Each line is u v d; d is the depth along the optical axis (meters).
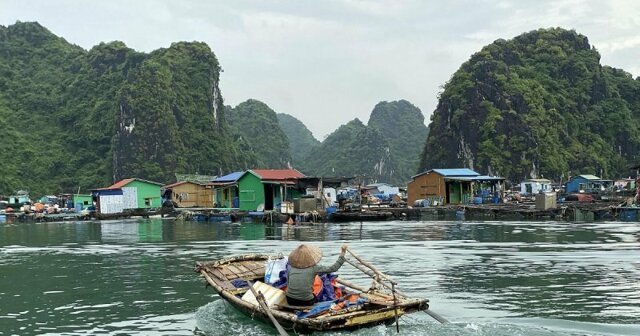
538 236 26.22
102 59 126.81
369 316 8.80
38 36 138.50
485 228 32.03
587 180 72.00
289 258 10.19
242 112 178.62
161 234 32.91
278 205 46.25
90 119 117.06
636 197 45.31
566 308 11.09
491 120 96.50
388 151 168.50
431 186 56.91
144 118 109.88
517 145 94.69
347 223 38.66
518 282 14.11
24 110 119.94
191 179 72.19
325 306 9.46
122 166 107.19
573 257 18.52
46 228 42.91
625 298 11.98
